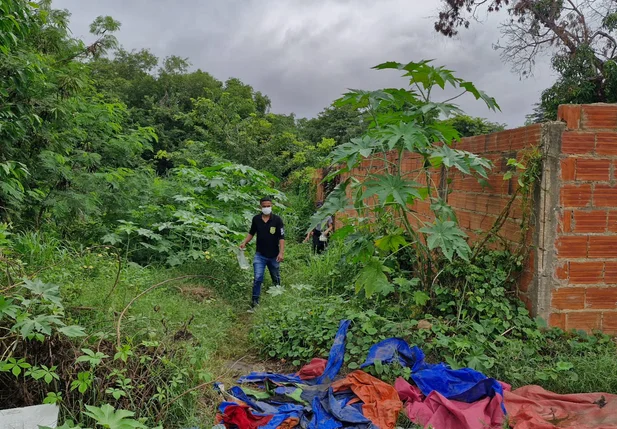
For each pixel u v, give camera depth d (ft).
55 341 10.41
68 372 9.89
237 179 34.30
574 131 14.14
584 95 49.06
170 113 95.96
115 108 33.86
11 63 19.35
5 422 8.65
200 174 32.50
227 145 62.59
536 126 14.39
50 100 23.41
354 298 17.67
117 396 9.42
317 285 22.31
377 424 10.66
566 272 14.32
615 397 11.35
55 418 8.91
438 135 15.20
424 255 16.85
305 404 11.59
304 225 42.19
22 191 21.40
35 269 17.40
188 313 17.12
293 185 61.82
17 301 10.90
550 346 13.73
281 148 69.51
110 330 11.86
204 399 11.19
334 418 10.86
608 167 14.21
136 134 33.24
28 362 10.02
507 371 12.53
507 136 16.05
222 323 17.24
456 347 13.37
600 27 53.36
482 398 11.32
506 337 14.11
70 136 27.63
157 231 27.66
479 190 17.78
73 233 27.32
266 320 17.01
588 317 14.42
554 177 14.17
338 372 13.48
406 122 15.14
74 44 28.91
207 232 26.66
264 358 15.38
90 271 19.20
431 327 14.40
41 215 25.44
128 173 29.81
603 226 14.30
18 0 18.75
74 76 24.97
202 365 12.10
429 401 11.33
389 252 19.66
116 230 25.85
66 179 25.50
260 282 21.38
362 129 90.53
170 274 23.36
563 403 11.16
